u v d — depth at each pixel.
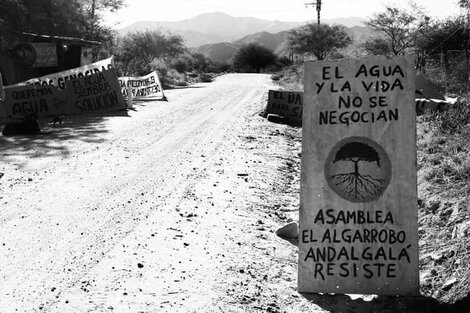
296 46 79.00
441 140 11.69
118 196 10.30
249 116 22.62
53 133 18.02
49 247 7.59
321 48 76.75
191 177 11.85
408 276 6.22
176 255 7.32
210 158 14.02
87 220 8.82
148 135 17.58
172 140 16.67
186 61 87.00
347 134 6.38
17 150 14.82
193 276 6.63
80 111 23.66
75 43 33.19
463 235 7.07
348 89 6.39
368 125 6.34
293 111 21.86
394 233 6.27
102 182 11.38
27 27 30.81
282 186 11.63
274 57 112.25
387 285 6.25
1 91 22.41
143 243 7.75
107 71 24.28
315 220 6.41
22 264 6.98
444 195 8.45
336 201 6.38
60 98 23.22
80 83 23.70
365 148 6.34
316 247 6.39
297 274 6.94
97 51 36.53
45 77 23.19
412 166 6.27
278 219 9.32
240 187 11.22
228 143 16.31
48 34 32.31
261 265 7.13
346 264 6.33
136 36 60.44
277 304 6.04
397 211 6.27
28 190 10.66
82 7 39.00
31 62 29.31
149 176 11.94
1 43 28.20
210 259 7.21
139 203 9.84
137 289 6.23
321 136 6.43
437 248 7.16
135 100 29.73
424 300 6.03
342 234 6.35
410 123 6.29
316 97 6.46
